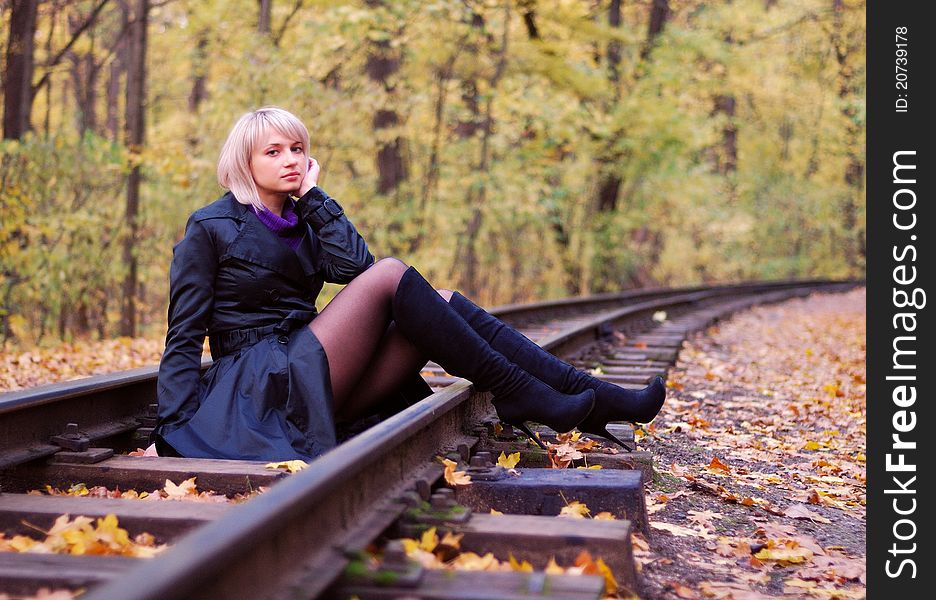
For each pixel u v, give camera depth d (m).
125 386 3.95
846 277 39.53
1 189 10.16
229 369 3.32
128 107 12.62
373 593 1.98
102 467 3.05
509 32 19.88
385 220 16.84
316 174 3.61
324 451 3.20
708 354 10.45
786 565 3.17
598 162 22.45
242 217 3.43
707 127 22.64
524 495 3.00
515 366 3.43
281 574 1.94
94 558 2.16
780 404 7.31
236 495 2.94
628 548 2.46
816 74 30.72
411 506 2.61
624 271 25.89
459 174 19.42
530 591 2.02
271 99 13.27
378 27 14.75
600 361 8.10
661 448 5.09
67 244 11.43
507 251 23.84
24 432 3.15
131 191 12.17
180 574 1.41
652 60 21.69
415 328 3.34
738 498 4.05
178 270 3.35
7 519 2.55
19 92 11.41
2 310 10.21
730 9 23.75
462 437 3.76
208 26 16.09
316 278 3.59
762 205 34.19
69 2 14.60
